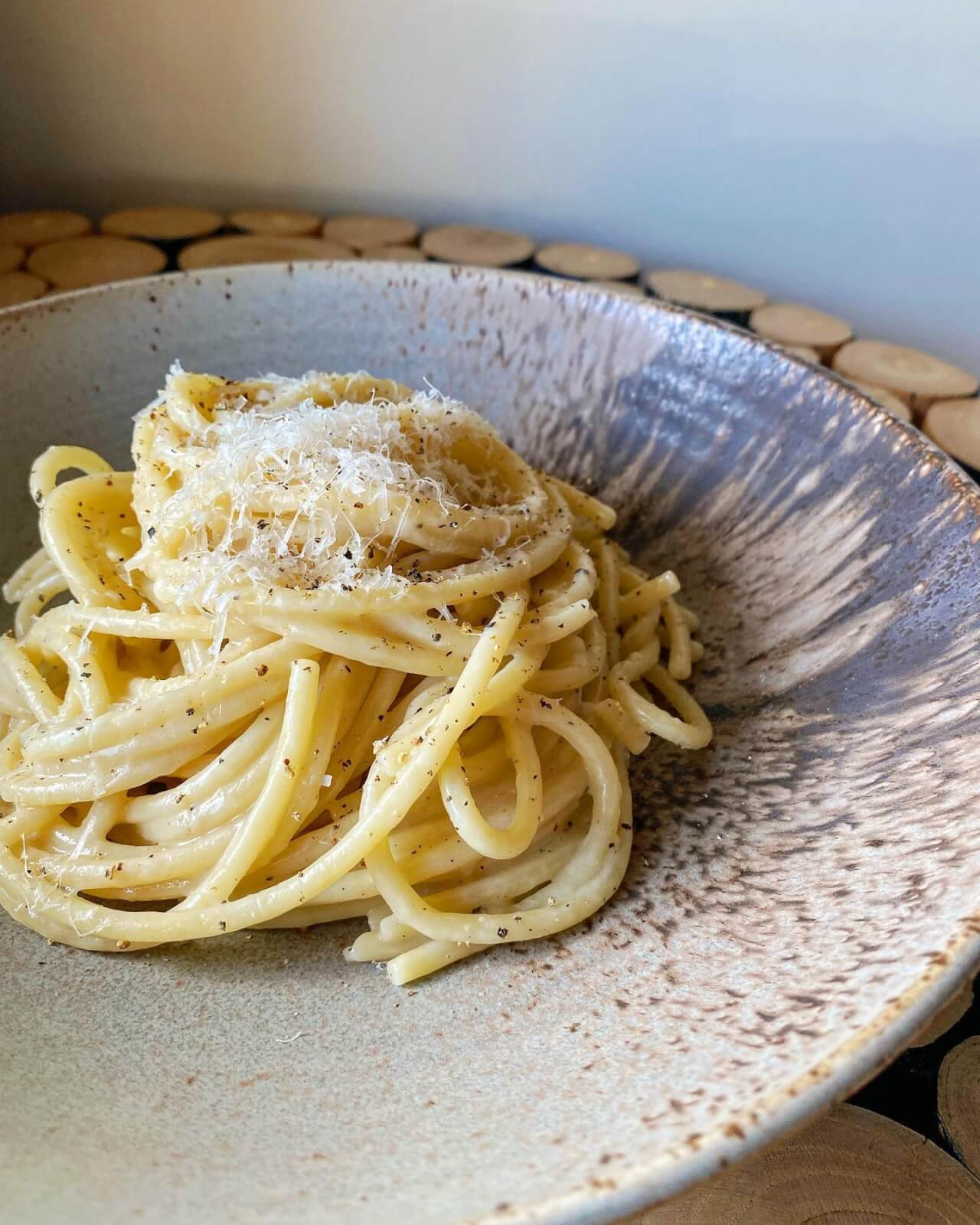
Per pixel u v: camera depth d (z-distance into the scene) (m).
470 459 0.14
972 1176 0.10
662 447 0.17
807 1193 0.10
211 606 0.11
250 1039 0.10
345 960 0.11
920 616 0.12
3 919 0.11
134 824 0.12
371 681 0.12
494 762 0.12
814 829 0.11
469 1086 0.09
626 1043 0.09
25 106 0.27
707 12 0.24
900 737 0.11
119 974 0.11
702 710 0.14
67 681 0.13
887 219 0.27
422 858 0.11
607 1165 0.06
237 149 0.28
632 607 0.15
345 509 0.11
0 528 0.15
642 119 0.26
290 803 0.11
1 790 0.11
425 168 0.28
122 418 0.17
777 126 0.26
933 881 0.09
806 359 0.15
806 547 0.14
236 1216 0.07
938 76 0.24
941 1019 0.12
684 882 0.11
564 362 0.18
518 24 0.25
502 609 0.12
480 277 0.18
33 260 0.24
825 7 0.24
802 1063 0.07
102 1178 0.07
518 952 0.11
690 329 0.17
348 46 0.26
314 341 0.18
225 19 0.25
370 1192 0.07
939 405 0.22
